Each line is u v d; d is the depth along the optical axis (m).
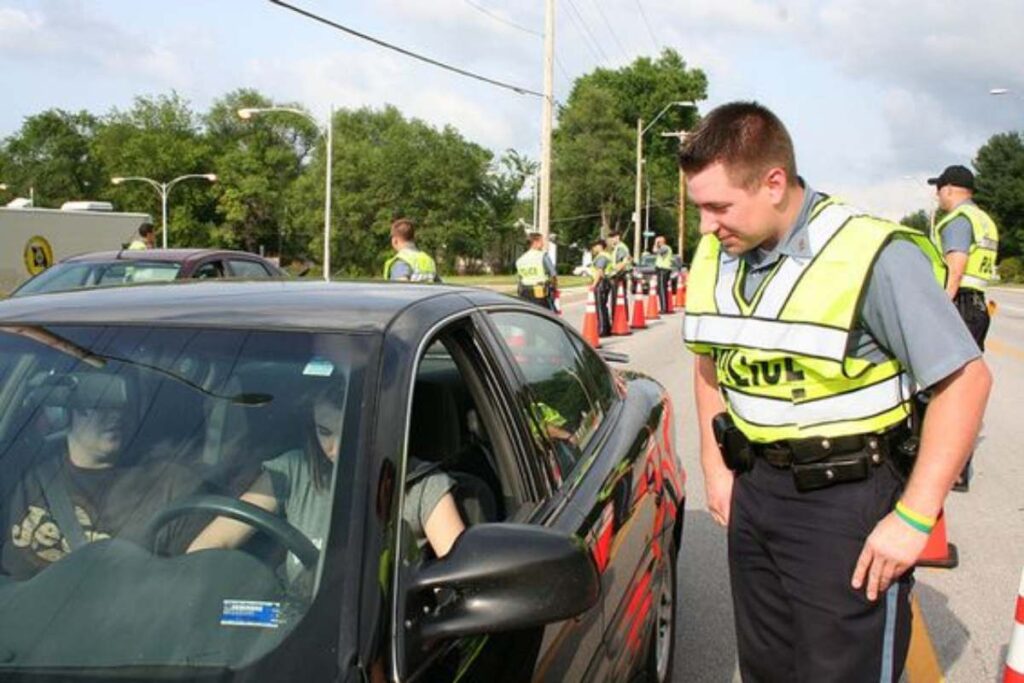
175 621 1.78
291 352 2.18
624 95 90.25
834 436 2.36
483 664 1.92
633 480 3.13
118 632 1.78
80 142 105.06
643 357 14.63
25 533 2.02
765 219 2.30
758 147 2.24
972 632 4.34
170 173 91.69
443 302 2.60
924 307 2.19
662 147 90.38
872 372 2.33
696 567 5.10
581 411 3.25
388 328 2.24
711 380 2.77
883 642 2.39
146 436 2.10
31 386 2.26
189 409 2.12
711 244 2.56
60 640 1.78
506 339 2.84
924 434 2.26
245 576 1.84
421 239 84.69
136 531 1.97
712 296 2.50
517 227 91.56
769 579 2.57
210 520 1.94
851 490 2.37
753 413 2.44
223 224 94.88
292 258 93.88
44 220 23.72
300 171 97.44
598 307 17.98
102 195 99.06
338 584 1.76
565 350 3.48
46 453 2.14
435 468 2.47
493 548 1.84
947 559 5.13
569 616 1.84
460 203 86.00
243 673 1.66
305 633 1.71
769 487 2.48
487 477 2.72
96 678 1.69
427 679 1.76
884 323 2.25
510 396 2.64
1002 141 83.62
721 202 2.29
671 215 85.81
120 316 2.39
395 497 1.92
